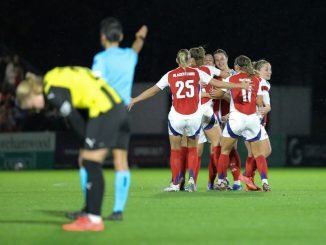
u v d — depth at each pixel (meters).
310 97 74.19
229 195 27.48
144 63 75.75
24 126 64.69
